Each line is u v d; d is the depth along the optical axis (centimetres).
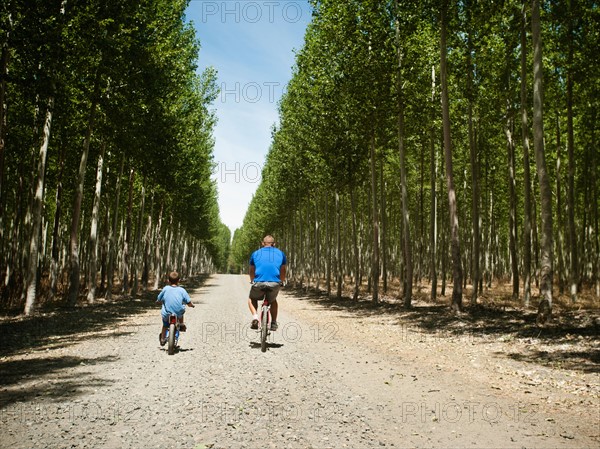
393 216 5125
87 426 479
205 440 439
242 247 11656
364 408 553
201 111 3322
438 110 2258
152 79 2167
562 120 2706
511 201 2311
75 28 1641
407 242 2038
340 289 2933
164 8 2275
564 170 3022
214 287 4628
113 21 1788
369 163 2727
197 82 3291
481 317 1533
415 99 2153
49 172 2817
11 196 3134
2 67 1446
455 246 1705
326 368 800
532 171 2942
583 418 517
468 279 3912
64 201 3472
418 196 3834
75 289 2080
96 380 699
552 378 721
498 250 4303
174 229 5791
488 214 3938
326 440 441
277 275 976
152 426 481
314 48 2395
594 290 2575
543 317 1262
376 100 2086
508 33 2011
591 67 1945
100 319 1652
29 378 712
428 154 3472
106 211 3027
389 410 545
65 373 751
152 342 1126
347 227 5391
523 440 445
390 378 724
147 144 2495
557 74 2131
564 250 3353
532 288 3041
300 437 450
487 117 2362
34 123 2086
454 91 2323
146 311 2016
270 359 887
